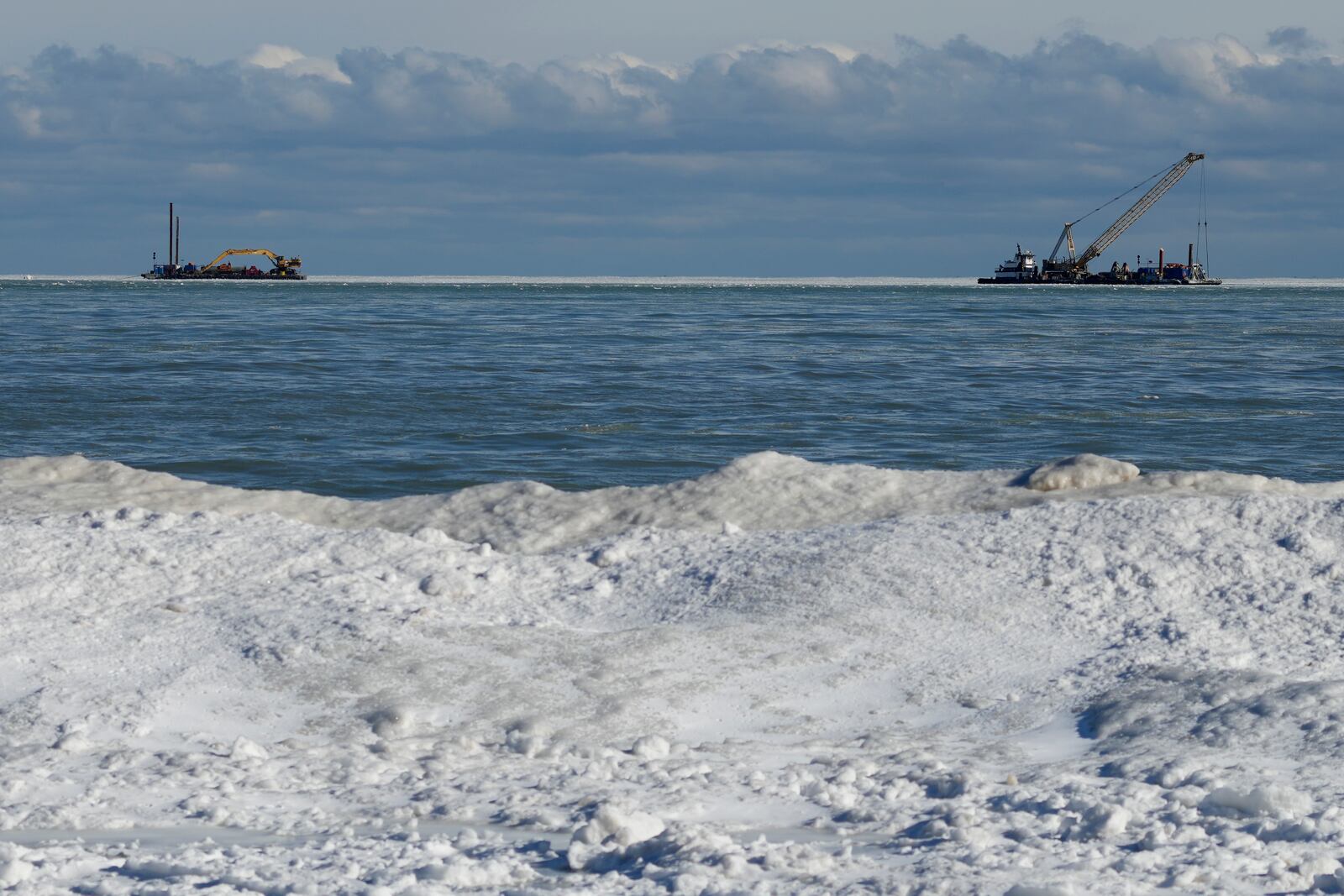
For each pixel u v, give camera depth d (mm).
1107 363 96250
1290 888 10445
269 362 88750
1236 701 15195
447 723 15625
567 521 23547
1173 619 18188
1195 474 24156
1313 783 12859
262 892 10508
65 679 16578
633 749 14695
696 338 120688
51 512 23469
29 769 14070
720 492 24141
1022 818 12312
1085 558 19750
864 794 13352
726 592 19703
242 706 16062
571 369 86188
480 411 63906
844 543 20891
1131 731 14992
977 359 98625
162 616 18578
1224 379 84000
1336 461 51469
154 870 11023
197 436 55188
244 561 20500
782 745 15141
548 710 15906
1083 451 53750
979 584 19297
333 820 12664
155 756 14445
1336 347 114688
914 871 10984
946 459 51469
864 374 85688
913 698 16500
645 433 57406
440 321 152625
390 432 57031
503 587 20375
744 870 10891
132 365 84875
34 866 11094
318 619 18203
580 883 10820
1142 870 10875
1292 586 18844
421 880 10797
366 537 21656
